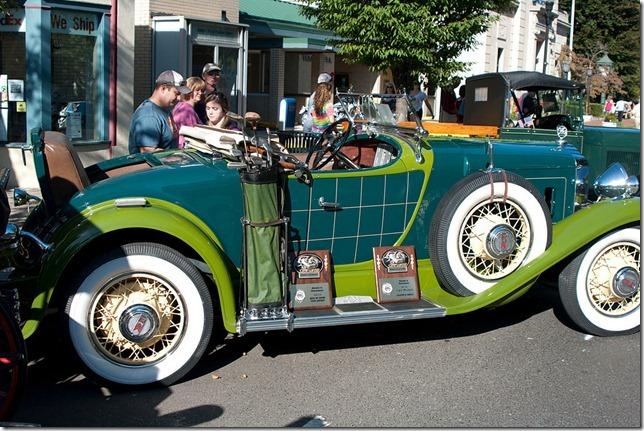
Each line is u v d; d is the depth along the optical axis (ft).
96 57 37.65
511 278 16.26
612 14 153.99
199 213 15.19
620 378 15.37
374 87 75.25
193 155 17.24
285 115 50.80
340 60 75.92
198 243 14.44
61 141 16.19
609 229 16.76
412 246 16.85
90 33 37.04
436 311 15.80
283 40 61.93
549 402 14.17
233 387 14.75
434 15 37.60
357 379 15.20
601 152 30.96
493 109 32.27
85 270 13.92
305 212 15.94
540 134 30.58
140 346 14.35
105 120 38.24
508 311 19.93
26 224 16.48
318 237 16.15
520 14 102.22
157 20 45.68
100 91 37.91
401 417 13.46
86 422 13.07
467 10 38.55
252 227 14.89
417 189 16.79
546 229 16.75
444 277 16.46
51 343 16.87
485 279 16.55
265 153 15.11
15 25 34.55
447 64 39.29
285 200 15.75
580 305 17.39
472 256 16.62
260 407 13.83
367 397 14.32
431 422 13.26
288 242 15.80
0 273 14.73
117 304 14.21
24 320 14.25
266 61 64.64
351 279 16.44
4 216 13.14
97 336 14.16
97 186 14.97
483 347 17.12
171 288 14.44
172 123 22.61
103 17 37.27
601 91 116.67
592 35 151.84
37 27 33.96
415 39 36.78
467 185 16.28
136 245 14.17
